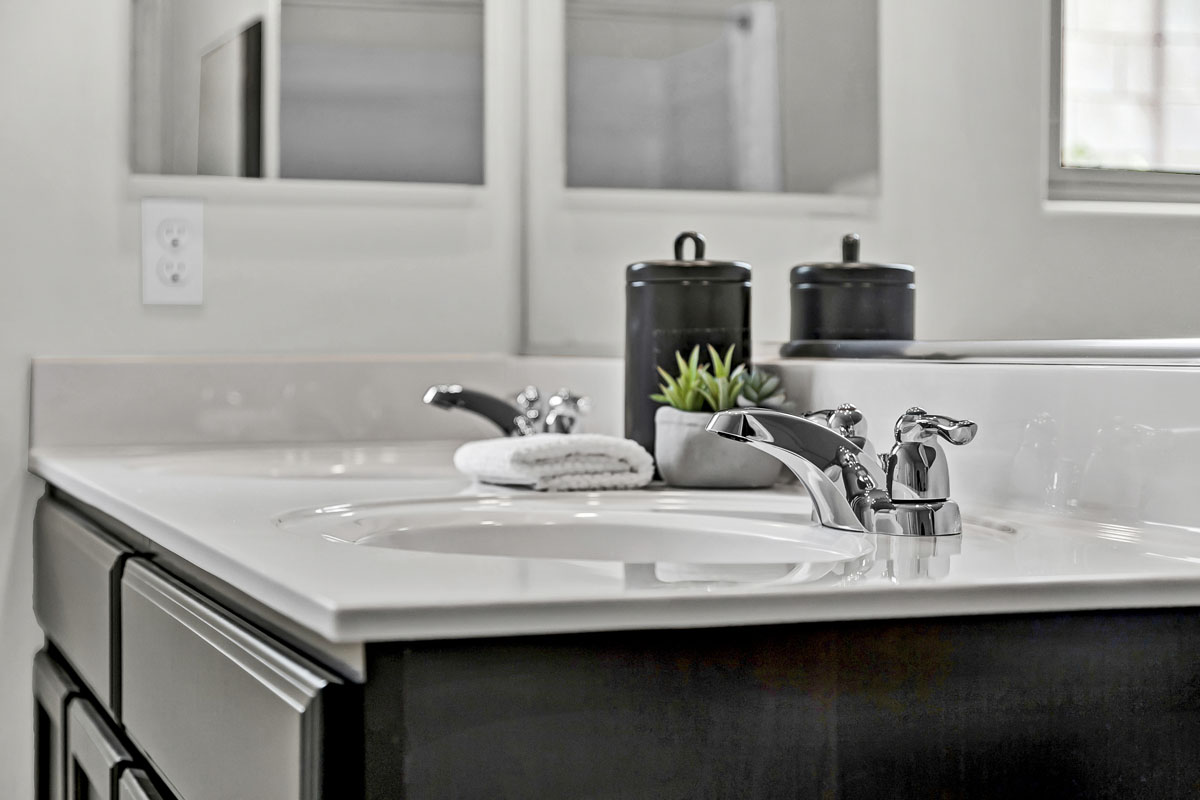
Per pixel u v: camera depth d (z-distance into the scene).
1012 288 0.91
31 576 1.48
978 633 0.60
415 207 1.62
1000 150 0.92
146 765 0.89
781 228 1.28
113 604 0.96
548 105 1.63
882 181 1.09
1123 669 0.62
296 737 0.54
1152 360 0.78
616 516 1.01
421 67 1.63
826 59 1.19
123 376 1.50
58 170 1.49
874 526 0.83
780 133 1.29
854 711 0.58
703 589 0.57
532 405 1.36
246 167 1.56
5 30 1.47
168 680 0.79
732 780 0.57
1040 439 0.87
